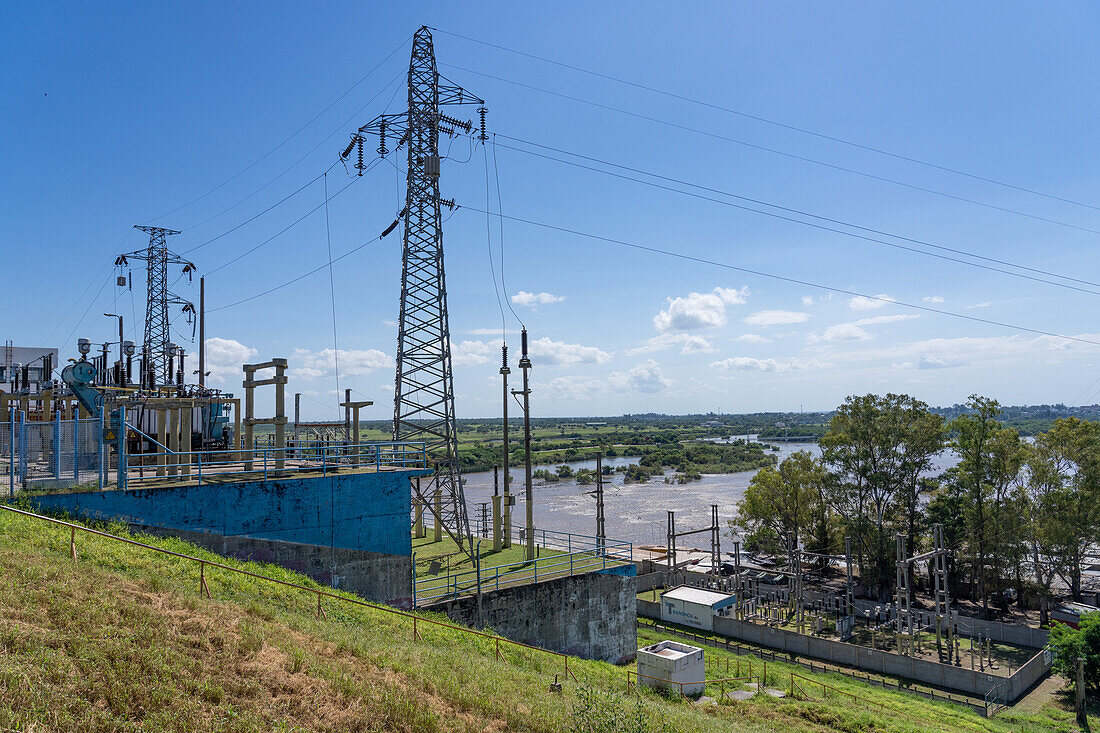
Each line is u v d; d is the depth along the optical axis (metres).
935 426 58.69
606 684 20.92
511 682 15.58
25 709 7.91
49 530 16.23
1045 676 39.28
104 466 19.62
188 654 10.79
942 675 36.72
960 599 58.97
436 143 35.88
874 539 58.31
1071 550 53.22
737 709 23.84
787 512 64.12
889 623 49.09
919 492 62.12
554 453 185.38
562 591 27.62
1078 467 54.94
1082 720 32.06
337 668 12.06
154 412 30.52
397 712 10.92
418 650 15.78
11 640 9.38
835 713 24.83
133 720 8.55
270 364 24.50
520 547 35.03
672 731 14.74
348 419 34.91
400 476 24.30
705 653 38.78
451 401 34.12
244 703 9.85
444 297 34.62
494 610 25.38
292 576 20.44
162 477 21.81
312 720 10.02
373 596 23.20
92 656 9.56
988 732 27.78
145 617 11.51
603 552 34.09
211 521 20.44
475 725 11.66
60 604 10.90
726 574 59.31
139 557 16.31
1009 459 55.22
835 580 64.69
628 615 30.20
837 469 62.78
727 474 151.88
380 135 35.66
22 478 18.89
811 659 40.75
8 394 29.97
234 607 14.09
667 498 110.19
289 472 23.52
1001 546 53.75
